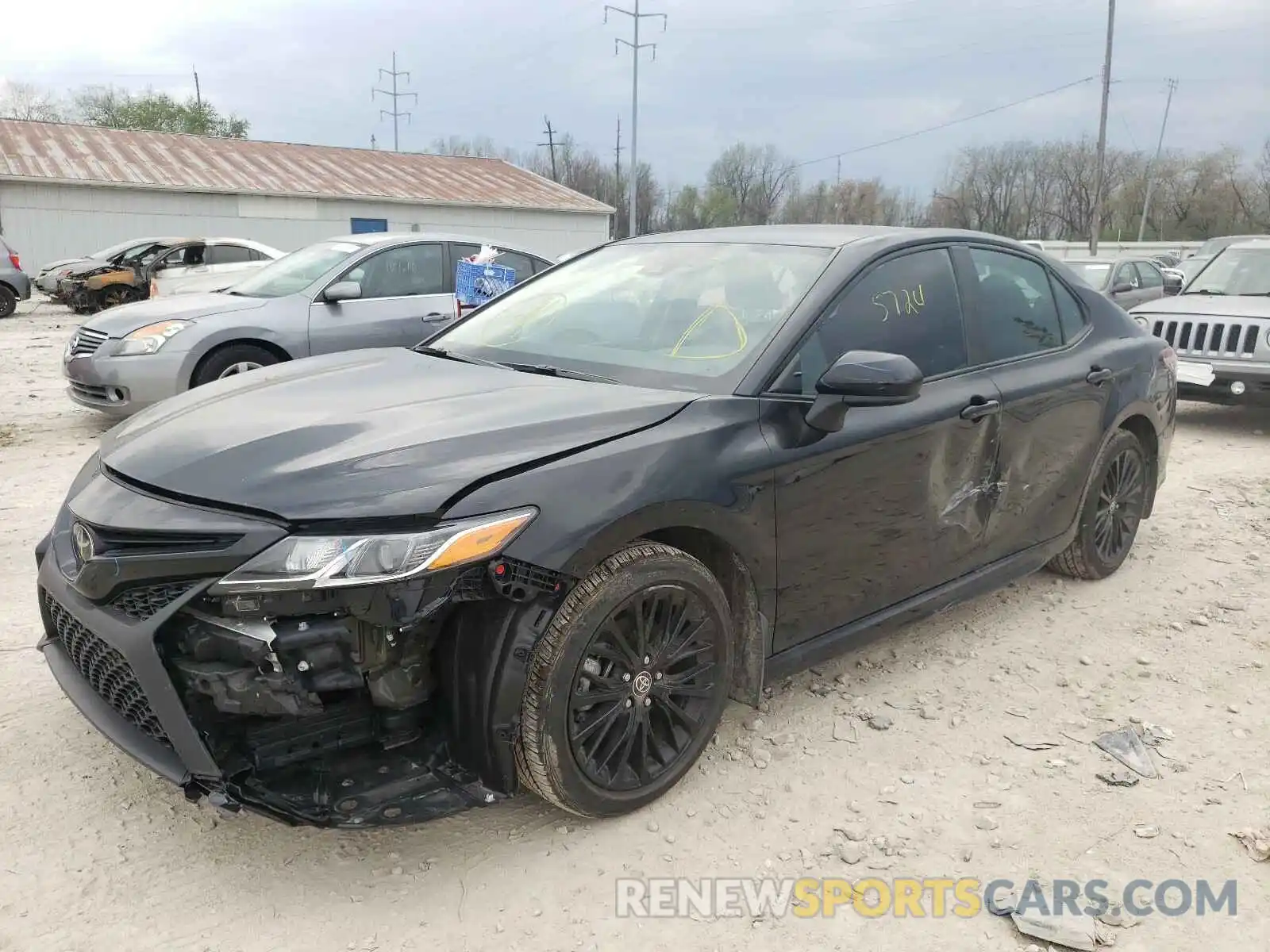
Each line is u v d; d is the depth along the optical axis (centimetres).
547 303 390
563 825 283
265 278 833
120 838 273
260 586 225
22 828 275
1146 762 321
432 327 823
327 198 2883
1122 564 511
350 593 227
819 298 328
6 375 1115
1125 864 271
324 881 258
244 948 234
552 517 249
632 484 264
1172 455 773
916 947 241
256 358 762
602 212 3394
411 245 844
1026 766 319
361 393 304
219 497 240
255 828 279
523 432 267
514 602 250
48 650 294
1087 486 448
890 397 289
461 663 253
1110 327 464
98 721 260
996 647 409
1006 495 390
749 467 291
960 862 272
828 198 6481
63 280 1973
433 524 236
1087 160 6556
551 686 254
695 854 272
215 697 233
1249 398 816
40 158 2667
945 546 367
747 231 395
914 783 308
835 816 290
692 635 288
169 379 725
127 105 5553
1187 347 844
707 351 322
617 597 263
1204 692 373
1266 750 332
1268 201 6325
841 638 336
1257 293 893
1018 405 384
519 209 3219
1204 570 505
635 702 278
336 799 246
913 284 362
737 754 320
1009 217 6725
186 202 2700
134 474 259
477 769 256
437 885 257
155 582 240
